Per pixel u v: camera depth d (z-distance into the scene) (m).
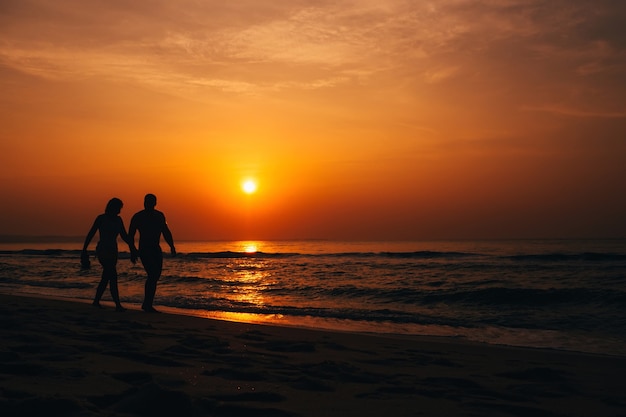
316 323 8.97
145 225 8.81
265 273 23.47
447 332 8.25
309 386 3.26
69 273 21.50
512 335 8.04
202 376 3.41
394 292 14.57
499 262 33.28
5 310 7.43
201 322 7.36
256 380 3.39
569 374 4.40
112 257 8.64
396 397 3.09
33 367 3.15
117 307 8.57
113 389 2.75
